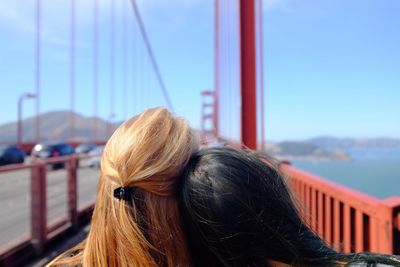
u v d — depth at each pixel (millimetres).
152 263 888
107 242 920
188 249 907
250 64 5793
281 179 967
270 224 891
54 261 1052
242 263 885
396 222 1854
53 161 5309
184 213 903
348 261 887
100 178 977
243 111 5738
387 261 876
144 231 896
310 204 3748
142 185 899
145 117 1001
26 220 4832
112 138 994
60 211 5441
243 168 915
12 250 3980
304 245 901
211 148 984
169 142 946
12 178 5012
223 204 877
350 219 2541
